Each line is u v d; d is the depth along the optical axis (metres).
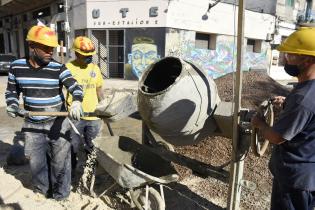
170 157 3.45
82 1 15.38
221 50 17.03
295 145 2.16
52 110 3.21
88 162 3.67
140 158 3.65
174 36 14.33
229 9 16.80
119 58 15.25
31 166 3.42
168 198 3.52
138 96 3.06
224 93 6.14
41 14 21.12
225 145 4.55
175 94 2.79
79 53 3.68
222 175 3.01
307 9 22.62
